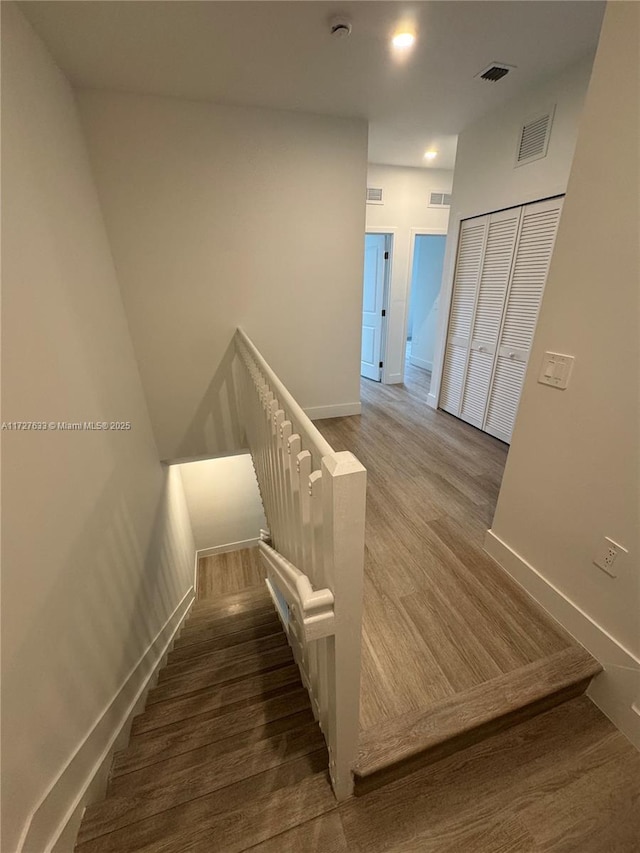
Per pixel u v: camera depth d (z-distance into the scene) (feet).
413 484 8.61
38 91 5.58
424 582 5.82
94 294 6.86
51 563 3.84
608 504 4.18
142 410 9.34
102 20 5.47
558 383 4.66
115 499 6.23
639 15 3.28
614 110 3.60
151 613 7.16
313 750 4.03
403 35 6.07
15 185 4.42
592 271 4.04
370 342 17.12
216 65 6.78
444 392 12.93
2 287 3.81
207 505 13.83
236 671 5.53
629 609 4.07
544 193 8.10
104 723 4.29
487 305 10.35
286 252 9.98
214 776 3.83
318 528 3.00
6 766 2.74
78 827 3.42
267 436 5.82
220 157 8.66
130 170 8.17
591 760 3.99
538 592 5.35
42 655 3.42
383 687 4.28
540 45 6.44
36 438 3.98
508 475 5.77
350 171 9.79
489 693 4.20
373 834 3.43
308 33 5.96
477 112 9.18
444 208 14.74
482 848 3.37
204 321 9.86
